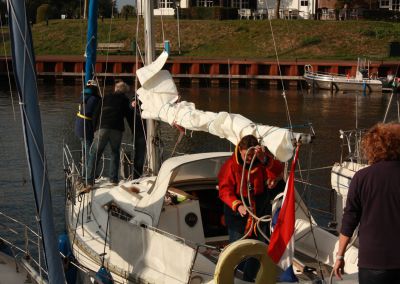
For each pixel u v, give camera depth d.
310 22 46.53
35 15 52.78
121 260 6.49
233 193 5.60
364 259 3.96
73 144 18.38
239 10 50.81
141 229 6.19
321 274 5.43
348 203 4.07
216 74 40.34
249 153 5.44
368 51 43.53
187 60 40.66
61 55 43.81
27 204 12.28
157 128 8.66
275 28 46.00
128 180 8.92
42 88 37.62
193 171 7.23
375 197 3.94
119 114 8.84
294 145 5.24
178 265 5.76
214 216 7.12
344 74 38.84
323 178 14.13
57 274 5.21
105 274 6.49
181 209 6.63
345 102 31.27
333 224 7.58
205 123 6.45
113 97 8.88
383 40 44.50
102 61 39.88
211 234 6.98
